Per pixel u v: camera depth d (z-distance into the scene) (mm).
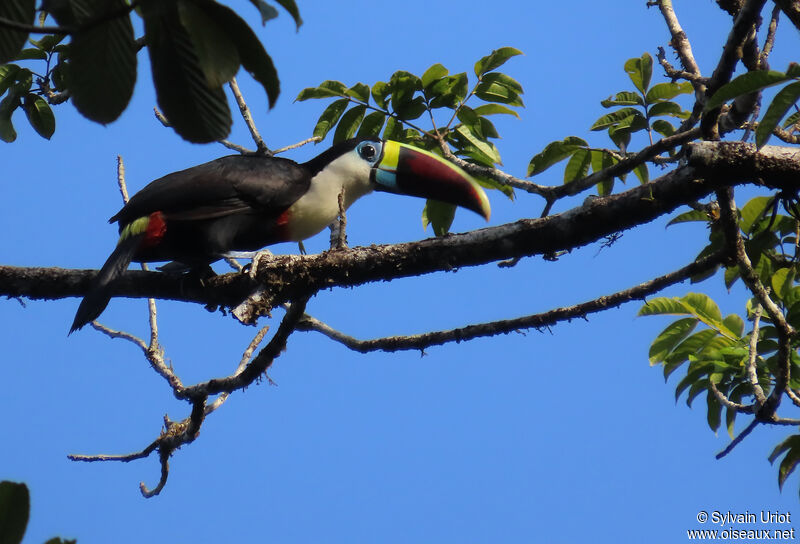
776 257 11188
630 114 11953
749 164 9086
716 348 11664
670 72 10461
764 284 11188
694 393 11477
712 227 11031
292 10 5254
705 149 9164
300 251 13086
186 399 10883
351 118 12734
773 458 10836
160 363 11430
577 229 9820
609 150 11570
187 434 10953
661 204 9516
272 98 5441
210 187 11500
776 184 9180
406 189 12602
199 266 11625
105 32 5223
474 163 13078
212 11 5062
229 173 11742
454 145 13102
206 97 5508
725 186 9297
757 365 11125
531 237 9984
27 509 5148
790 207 10070
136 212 11383
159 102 5523
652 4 11602
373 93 12539
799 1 8305
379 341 11617
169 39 5273
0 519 5125
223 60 5176
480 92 12500
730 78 9102
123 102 5465
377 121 12781
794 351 10633
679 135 9766
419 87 12422
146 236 11227
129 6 4945
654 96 11828
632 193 9625
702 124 9492
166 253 11688
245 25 5113
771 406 9680
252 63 5301
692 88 11727
